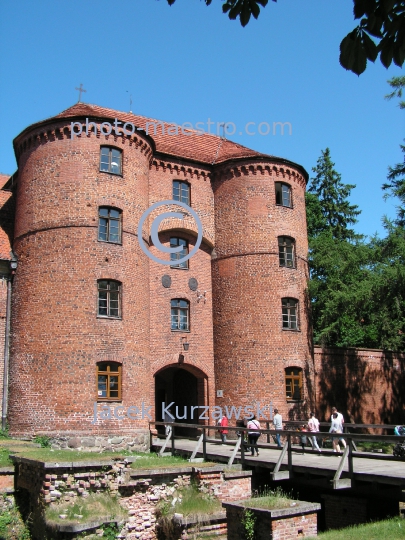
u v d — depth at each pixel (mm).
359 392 33031
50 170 25156
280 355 28266
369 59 5168
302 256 30484
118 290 24875
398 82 30453
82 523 13859
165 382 31562
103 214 25219
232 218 29875
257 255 29125
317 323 31812
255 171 30000
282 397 27859
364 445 30594
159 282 28391
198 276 29719
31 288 24375
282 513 12203
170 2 5938
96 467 15586
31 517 15609
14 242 26078
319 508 12781
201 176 30594
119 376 24047
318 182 52031
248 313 28594
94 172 25156
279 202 30391
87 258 24219
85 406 22953
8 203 29000
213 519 15273
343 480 15641
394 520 13930
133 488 15906
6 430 23703
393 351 35312
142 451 23891
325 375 31688
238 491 17344
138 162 26781
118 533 14562
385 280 29656
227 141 34500
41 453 18078
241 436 19516
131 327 24766
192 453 20484
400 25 5055
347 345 43781
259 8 5855
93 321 23797
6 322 25031
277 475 17516
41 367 23359
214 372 29094
